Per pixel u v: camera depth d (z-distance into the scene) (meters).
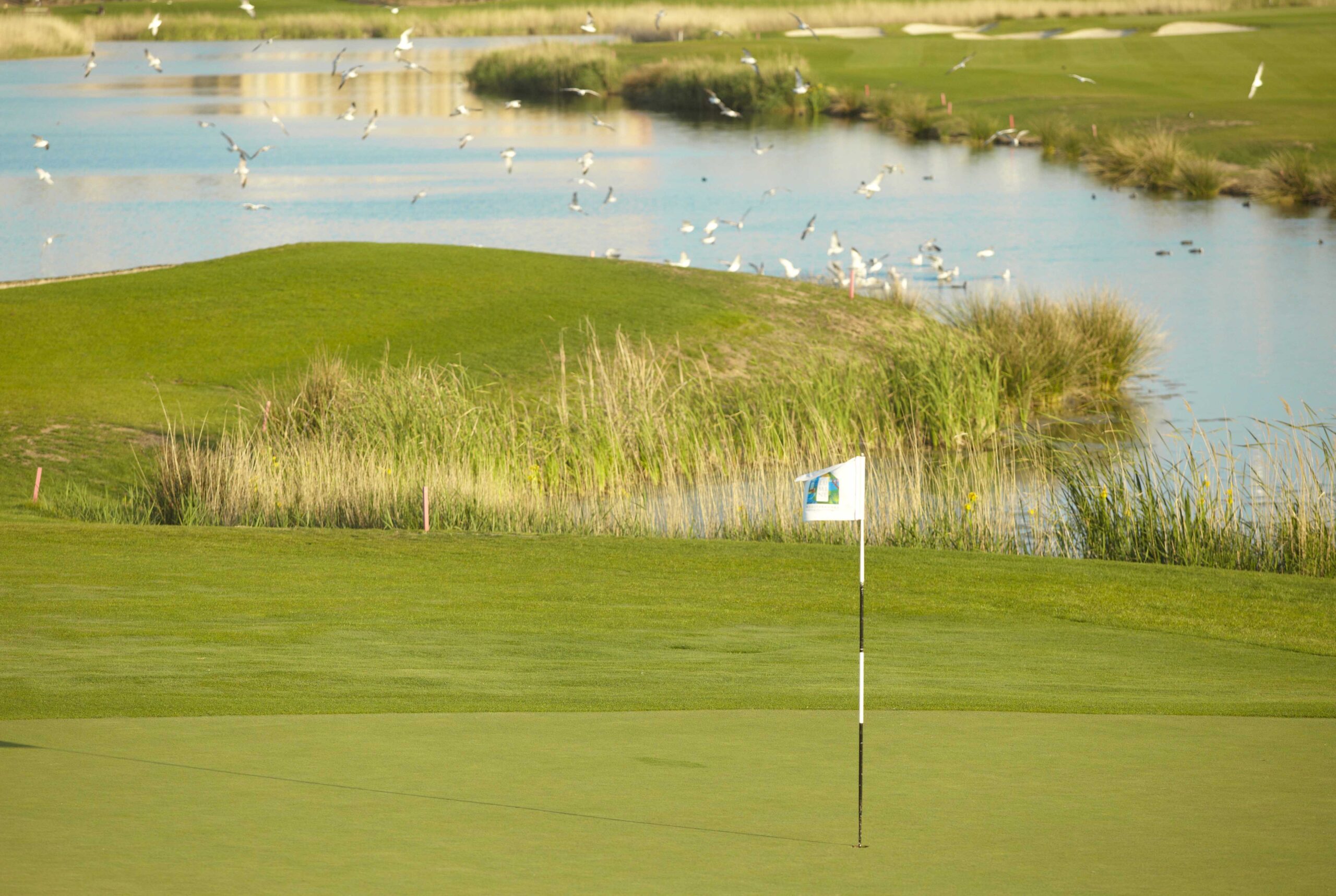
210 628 51.47
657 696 41.09
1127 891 25.00
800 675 44.97
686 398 110.25
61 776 31.73
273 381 108.44
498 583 61.41
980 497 85.00
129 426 101.62
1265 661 48.62
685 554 68.75
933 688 42.88
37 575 61.09
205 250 189.38
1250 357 135.00
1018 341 121.94
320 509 83.75
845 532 82.06
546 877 25.50
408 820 28.77
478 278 138.25
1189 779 32.25
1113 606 58.47
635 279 141.88
